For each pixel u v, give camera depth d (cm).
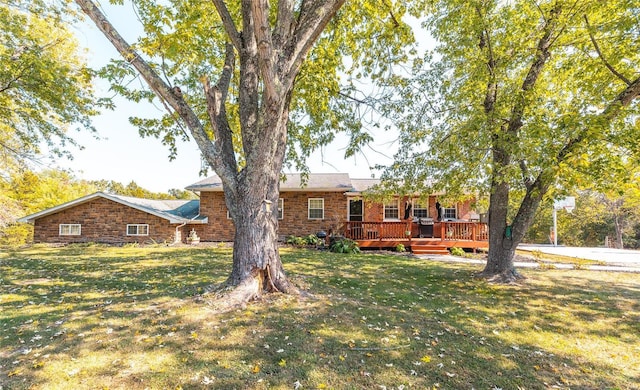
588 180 484
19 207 1506
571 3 582
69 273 689
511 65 645
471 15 654
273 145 456
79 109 1034
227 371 269
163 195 3866
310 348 317
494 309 482
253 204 474
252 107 492
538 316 453
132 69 434
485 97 693
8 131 1077
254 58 505
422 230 1327
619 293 593
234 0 609
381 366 286
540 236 2719
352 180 1717
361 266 841
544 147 511
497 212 714
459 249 1191
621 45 553
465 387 257
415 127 774
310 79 668
